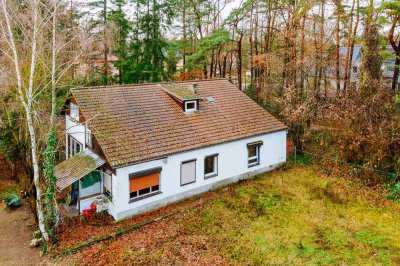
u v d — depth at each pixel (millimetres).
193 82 24609
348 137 21875
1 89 17891
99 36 24781
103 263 13422
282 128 23719
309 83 26406
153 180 17859
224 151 20703
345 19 25781
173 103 21609
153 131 18922
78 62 22953
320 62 24969
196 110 21844
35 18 13656
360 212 17203
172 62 37844
